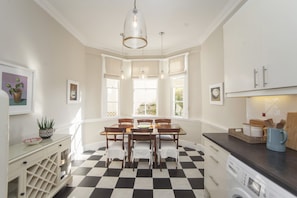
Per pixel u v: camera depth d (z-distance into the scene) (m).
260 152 1.16
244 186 0.97
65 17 2.61
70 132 2.98
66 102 2.84
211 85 2.98
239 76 1.49
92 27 2.97
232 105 2.28
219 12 2.47
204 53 3.38
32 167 1.54
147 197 1.88
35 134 2.04
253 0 1.27
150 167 2.63
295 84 0.92
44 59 2.23
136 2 2.20
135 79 4.45
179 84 4.14
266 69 1.14
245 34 1.39
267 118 1.58
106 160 2.94
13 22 1.70
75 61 3.17
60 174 1.95
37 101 2.09
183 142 3.89
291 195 0.69
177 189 2.04
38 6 2.10
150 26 2.93
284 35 0.99
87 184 2.17
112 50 4.13
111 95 4.20
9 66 1.62
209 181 1.69
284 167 0.88
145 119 4.07
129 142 2.73
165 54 4.33
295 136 1.21
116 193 1.96
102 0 2.17
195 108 3.71
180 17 2.61
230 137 1.67
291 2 0.94
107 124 4.00
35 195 1.55
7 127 0.91
